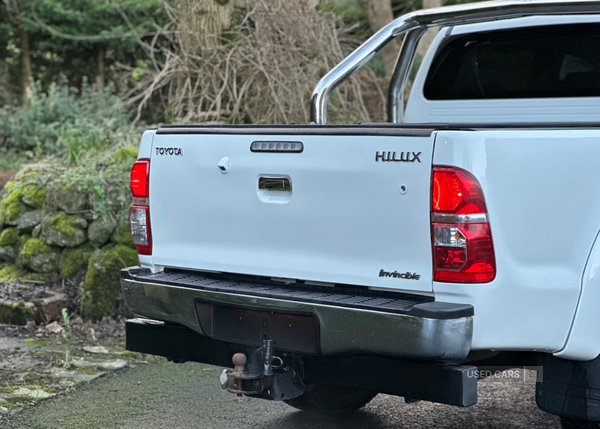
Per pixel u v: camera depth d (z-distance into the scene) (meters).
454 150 2.85
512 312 2.95
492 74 4.60
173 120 7.53
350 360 3.12
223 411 4.33
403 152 2.93
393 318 2.85
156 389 4.70
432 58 4.86
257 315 3.28
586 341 3.04
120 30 15.87
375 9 11.27
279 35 7.42
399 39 11.10
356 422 4.16
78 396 4.52
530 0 3.74
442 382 2.88
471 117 4.69
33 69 18.53
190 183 3.54
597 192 3.03
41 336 5.64
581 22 4.24
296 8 7.25
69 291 6.07
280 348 3.21
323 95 4.20
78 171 6.50
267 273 3.33
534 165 2.95
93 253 6.09
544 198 2.96
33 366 4.99
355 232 3.07
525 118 4.49
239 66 7.32
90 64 18.38
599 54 4.21
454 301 2.88
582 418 3.09
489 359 3.26
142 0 15.79
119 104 9.20
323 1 7.87
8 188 6.76
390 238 2.99
